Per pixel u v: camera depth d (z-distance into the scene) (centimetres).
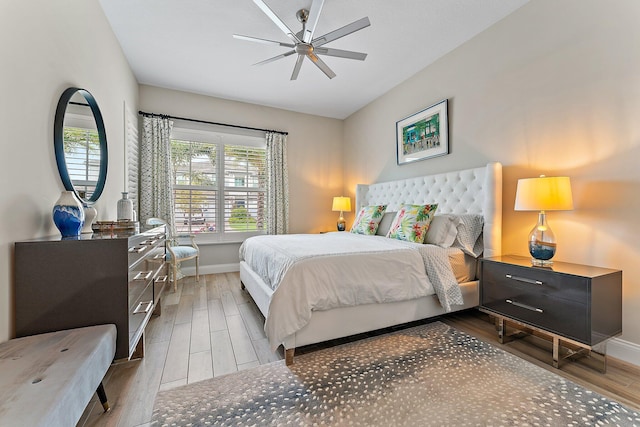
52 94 159
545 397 149
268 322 180
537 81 235
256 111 458
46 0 152
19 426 72
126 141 311
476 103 287
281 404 144
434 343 211
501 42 261
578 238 210
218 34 276
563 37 217
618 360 185
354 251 218
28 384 90
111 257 145
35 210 144
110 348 133
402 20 259
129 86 329
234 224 444
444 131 320
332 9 242
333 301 193
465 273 261
